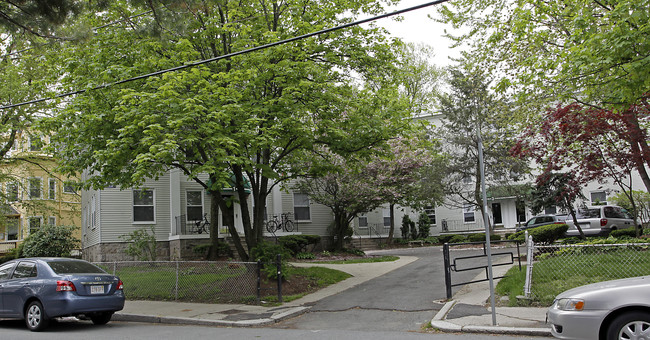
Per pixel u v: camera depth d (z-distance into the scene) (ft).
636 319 19.48
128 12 42.86
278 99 41.14
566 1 41.70
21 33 35.29
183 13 35.06
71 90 44.88
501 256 58.59
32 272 35.53
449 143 93.61
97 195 77.00
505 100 75.15
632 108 41.78
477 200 90.38
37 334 32.30
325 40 47.44
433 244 102.06
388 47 47.26
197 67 40.09
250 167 41.83
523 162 81.87
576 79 35.19
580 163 47.70
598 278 34.27
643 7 29.76
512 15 47.26
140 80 41.73
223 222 81.15
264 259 45.29
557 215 74.90
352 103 45.85
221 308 39.81
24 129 72.13
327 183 76.79
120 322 38.24
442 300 37.42
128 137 38.29
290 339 28.04
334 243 86.74
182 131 38.01
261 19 47.32
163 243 77.66
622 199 76.79
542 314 29.66
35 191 88.99
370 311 36.01
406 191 81.00
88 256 89.51
